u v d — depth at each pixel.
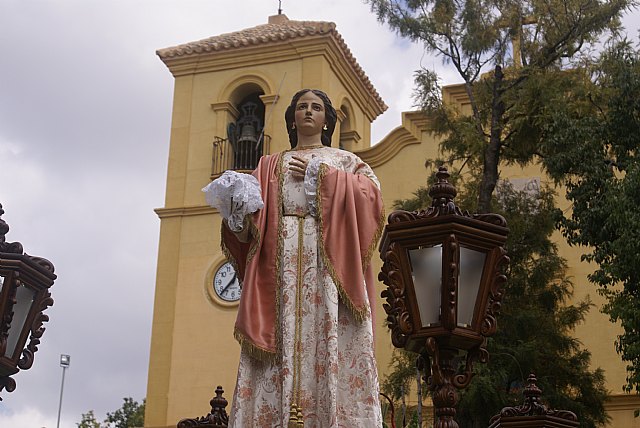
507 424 9.69
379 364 24.00
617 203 17.08
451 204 5.62
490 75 22.98
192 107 30.12
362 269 5.36
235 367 26.66
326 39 29.28
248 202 5.40
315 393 5.12
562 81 20.80
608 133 18.94
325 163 5.53
